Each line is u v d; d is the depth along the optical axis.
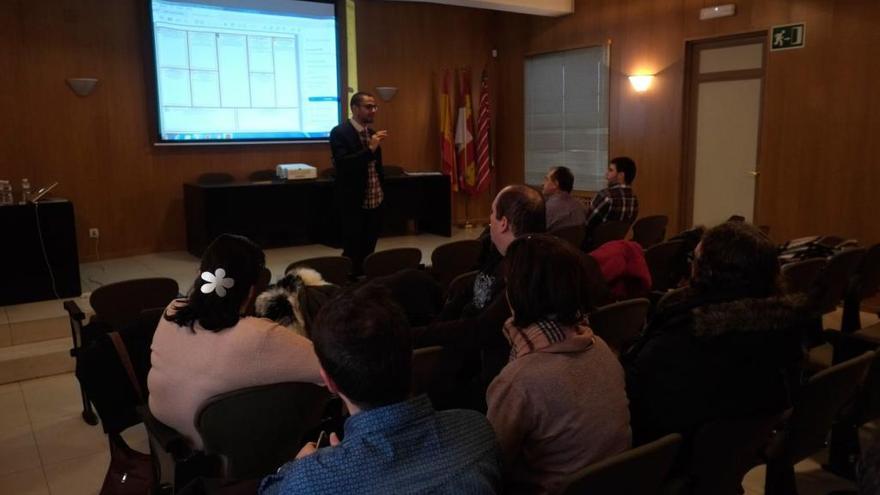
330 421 2.06
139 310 3.21
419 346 2.28
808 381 1.89
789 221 5.95
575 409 1.46
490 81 8.65
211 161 6.83
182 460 1.82
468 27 8.38
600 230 4.84
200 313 1.81
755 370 1.70
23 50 5.76
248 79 6.80
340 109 7.39
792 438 1.98
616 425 1.51
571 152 7.92
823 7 5.54
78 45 6.00
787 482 2.07
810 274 3.48
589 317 2.42
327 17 7.18
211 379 1.78
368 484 1.04
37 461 3.01
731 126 6.39
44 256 4.79
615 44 7.23
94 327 2.72
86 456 3.06
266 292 2.20
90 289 5.20
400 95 7.96
